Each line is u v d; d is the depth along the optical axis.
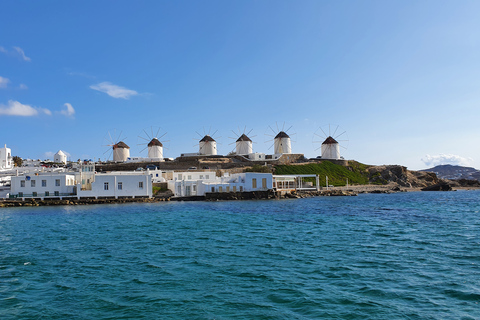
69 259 27.28
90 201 84.50
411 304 17.34
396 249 29.72
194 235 37.50
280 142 167.75
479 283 20.23
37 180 86.75
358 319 15.79
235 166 136.62
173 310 17.00
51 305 17.94
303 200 95.19
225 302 17.86
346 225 45.16
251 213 61.00
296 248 30.30
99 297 18.88
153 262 25.78
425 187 158.25
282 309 16.94
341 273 22.50
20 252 30.20
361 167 167.38
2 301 18.55
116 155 156.12
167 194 96.94
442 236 36.03
